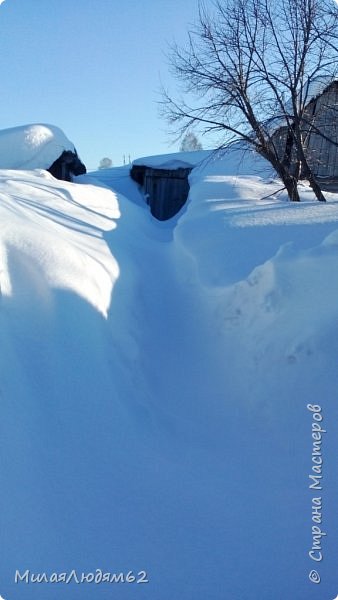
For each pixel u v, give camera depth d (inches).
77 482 131.1
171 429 162.2
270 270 196.4
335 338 163.0
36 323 158.7
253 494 139.9
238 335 197.3
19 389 139.6
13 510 118.0
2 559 111.2
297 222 268.7
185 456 150.9
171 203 684.1
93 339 170.1
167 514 131.6
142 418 159.5
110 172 783.7
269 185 519.2
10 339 148.4
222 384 183.9
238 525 131.6
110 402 156.1
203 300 233.9
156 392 181.0
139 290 251.0
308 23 421.7
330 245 194.7
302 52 430.9
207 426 166.7
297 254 197.9
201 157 701.9
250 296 202.1
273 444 152.6
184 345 213.0
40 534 117.7
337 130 532.1
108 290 211.2
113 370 169.0
